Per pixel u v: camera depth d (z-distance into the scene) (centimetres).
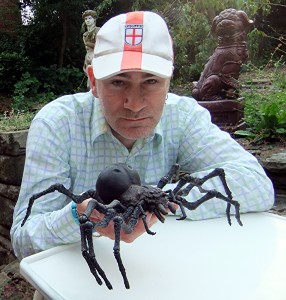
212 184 78
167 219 78
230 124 204
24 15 592
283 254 66
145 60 66
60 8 543
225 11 207
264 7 368
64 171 81
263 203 80
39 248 70
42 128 81
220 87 205
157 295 55
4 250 203
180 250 67
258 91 245
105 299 54
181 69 429
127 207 56
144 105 68
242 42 206
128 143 83
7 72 505
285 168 153
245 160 85
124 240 59
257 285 57
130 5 550
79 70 552
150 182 87
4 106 473
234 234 72
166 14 393
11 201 198
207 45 386
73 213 66
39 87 508
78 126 83
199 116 92
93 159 83
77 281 58
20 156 193
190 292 56
